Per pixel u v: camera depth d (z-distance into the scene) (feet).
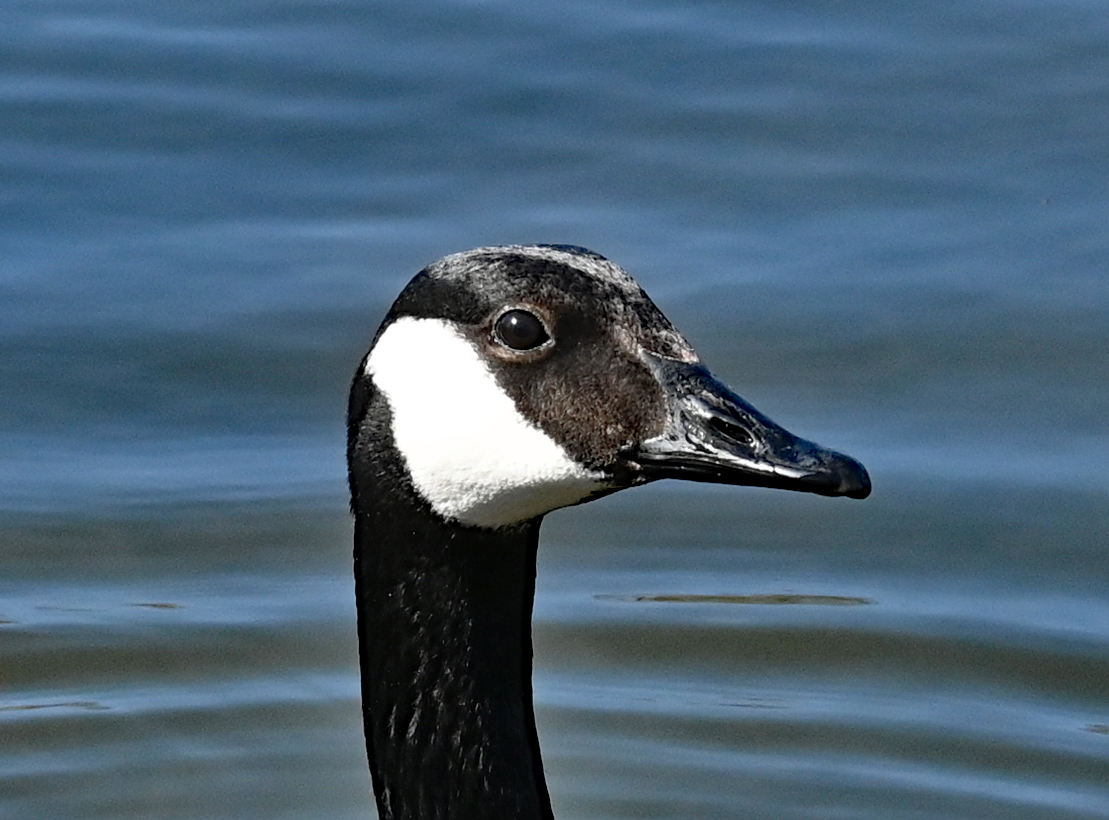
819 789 41.32
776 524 48.39
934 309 52.85
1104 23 62.23
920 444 49.16
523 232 55.83
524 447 27.27
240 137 59.31
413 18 63.00
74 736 42.96
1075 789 40.86
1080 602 45.47
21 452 49.98
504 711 29.60
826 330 52.29
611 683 44.86
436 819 29.73
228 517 48.32
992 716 43.11
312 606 46.26
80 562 47.50
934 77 60.75
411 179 57.93
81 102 60.13
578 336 27.09
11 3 64.03
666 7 63.16
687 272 54.08
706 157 58.44
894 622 45.32
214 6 63.87
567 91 60.64
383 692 29.76
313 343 52.85
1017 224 55.52
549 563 47.52
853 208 56.44
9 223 56.18
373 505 28.58
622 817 40.57
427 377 27.43
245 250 55.67
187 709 43.80
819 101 60.08
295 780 41.91
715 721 43.50
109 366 52.11
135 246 55.72
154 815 40.60
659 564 47.39
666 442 26.84
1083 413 49.70
